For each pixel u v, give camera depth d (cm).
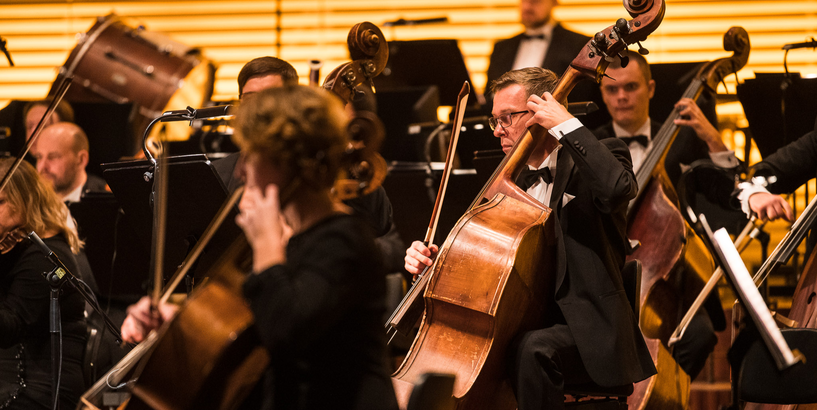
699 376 1128
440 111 1486
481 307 669
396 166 1050
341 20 1920
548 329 693
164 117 772
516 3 1848
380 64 851
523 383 655
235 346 477
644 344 717
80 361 880
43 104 1349
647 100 1152
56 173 1244
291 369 444
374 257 446
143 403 477
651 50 1798
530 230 689
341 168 463
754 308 655
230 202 604
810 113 1096
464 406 660
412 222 1054
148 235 832
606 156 674
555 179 729
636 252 957
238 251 499
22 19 1955
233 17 1945
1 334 814
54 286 795
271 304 415
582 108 859
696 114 1059
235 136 447
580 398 762
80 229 1026
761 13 1769
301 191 452
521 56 1390
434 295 689
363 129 541
